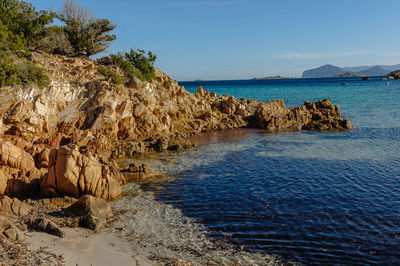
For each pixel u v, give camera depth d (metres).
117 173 23.44
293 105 76.75
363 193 19.98
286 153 31.55
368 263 12.59
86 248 13.41
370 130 42.97
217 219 16.86
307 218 16.67
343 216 16.78
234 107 58.25
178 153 32.72
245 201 19.28
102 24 57.94
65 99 36.44
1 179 19.34
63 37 52.72
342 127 45.56
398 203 18.27
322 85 183.88
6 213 16.34
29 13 45.50
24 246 12.83
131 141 34.72
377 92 108.81
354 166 26.03
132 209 18.38
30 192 20.17
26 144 28.97
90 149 31.08
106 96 37.88
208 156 31.12
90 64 46.78
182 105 54.00
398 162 26.77
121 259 12.62
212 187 22.00
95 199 17.28
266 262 12.75
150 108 41.97
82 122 35.44
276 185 22.00
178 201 19.58
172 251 13.54
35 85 33.69
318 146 34.44
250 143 37.47
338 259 12.90
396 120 50.09
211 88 179.62
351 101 81.94
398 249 13.50
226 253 13.43
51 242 13.61
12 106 30.22
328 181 22.47
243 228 15.76
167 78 67.81
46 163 23.95
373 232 15.00
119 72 52.91
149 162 29.05
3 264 11.18
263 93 124.38
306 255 13.23
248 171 25.58
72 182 19.03
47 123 31.69
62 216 16.64
